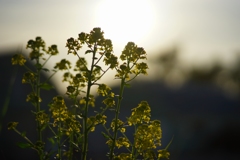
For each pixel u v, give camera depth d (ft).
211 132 79.92
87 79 18.65
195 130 79.36
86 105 18.24
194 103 89.15
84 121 18.51
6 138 50.67
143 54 18.94
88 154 57.47
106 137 18.58
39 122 20.24
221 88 103.19
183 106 85.92
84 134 18.16
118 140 18.63
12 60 21.97
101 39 18.16
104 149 59.41
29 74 21.48
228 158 75.20
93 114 55.36
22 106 54.80
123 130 18.88
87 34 18.38
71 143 18.78
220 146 78.38
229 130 80.07
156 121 18.65
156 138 18.67
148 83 88.79
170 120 79.30
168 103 84.48
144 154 18.44
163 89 90.22
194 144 76.48
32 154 50.39
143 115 18.70
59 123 19.86
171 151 71.87
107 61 18.29
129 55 18.95
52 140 20.52
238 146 78.48
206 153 76.28
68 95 21.34
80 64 22.59
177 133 76.59
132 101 74.28
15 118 52.65
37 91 21.75
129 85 18.83
